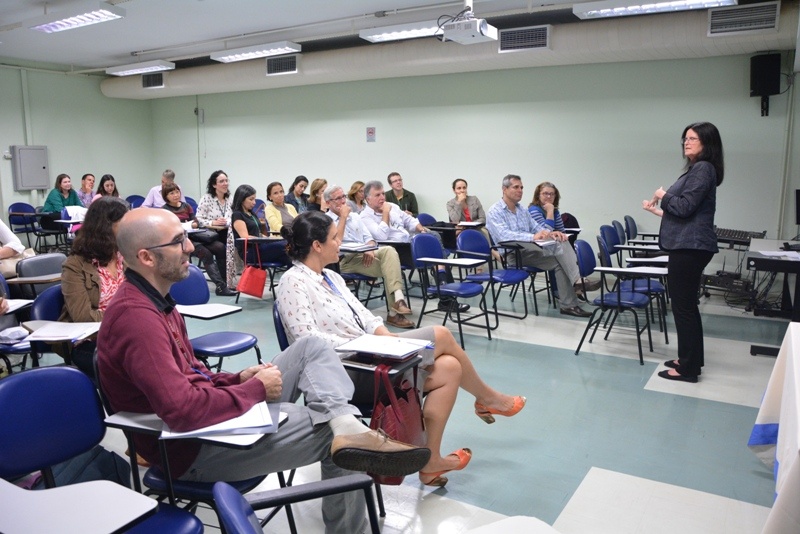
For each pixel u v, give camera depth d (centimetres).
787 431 167
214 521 223
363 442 168
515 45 640
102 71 965
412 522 225
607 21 608
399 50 718
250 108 971
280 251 626
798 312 432
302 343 194
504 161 763
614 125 694
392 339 219
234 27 705
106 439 288
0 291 315
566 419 321
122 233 170
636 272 397
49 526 110
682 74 653
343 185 892
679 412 330
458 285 466
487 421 280
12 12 651
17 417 155
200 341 305
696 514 234
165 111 1072
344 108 876
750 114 627
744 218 641
